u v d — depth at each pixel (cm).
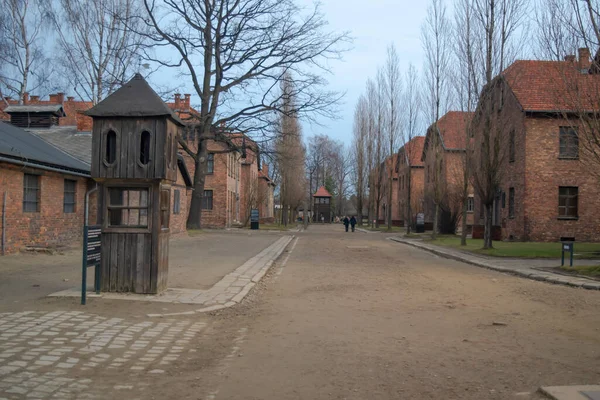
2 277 1212
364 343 712
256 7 3070
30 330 721
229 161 5088
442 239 3453
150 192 991
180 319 839
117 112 959
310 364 613
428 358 639
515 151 3109
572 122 1619
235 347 689
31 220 1817
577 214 2950
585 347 692
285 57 3164
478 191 2400
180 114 4056
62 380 536
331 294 1145
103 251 1000
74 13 3278
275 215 8675
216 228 4772
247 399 498
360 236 4231
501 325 826
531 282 1388
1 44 3173
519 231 3044
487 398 500
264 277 1451
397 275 1527
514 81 2459
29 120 3002
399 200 7200
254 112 3306
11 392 494
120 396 499
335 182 11106
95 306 888
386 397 504
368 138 6550
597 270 1473
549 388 509
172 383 541
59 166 1920
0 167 1619
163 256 1042
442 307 989
